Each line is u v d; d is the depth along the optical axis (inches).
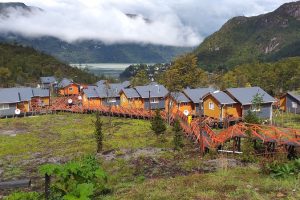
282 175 745.6
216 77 4539.9
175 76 4077.3
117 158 1460.4
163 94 3253.0
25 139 2202.3
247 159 1247.5
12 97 3243.1
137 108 3068.4
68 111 3447.3
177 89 3567.9
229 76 4387.3
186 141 1793.8
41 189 1045.2
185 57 4190.5
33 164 1504.7
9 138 2245.3
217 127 2405.3
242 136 1395.2
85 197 464.4
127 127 2522.1
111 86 3639.3
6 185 767.7
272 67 4768.7
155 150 1608.0
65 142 2064.5
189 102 2849.4
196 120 2178.9
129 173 1188.5
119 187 842.8
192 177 794.2
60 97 4623.5
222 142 1449.3
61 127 2637.8
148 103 3248.0
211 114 2608.3
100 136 1696.6
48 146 1957.4
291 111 2920.8
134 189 733.3
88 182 563.5
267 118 2568.9
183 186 697.0
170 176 1118.4
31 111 3329.2
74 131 2445.9
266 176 780.6
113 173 1195.9
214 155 1397.6
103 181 779.4
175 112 2650.1
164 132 2138.3
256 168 1006.4
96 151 1701.5
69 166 529.3
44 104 3629.4
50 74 7431.1
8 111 3216.0
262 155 1293.1
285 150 1249.4
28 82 6353.3
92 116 3164.4
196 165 1242.0
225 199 575.5
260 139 1357.0
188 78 4047.7
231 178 751.1
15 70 6978.4
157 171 1203.9
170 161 1363.2
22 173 1352.1
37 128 2632.9
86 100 3526.1
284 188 626.5
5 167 1471.5
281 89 4131.4
